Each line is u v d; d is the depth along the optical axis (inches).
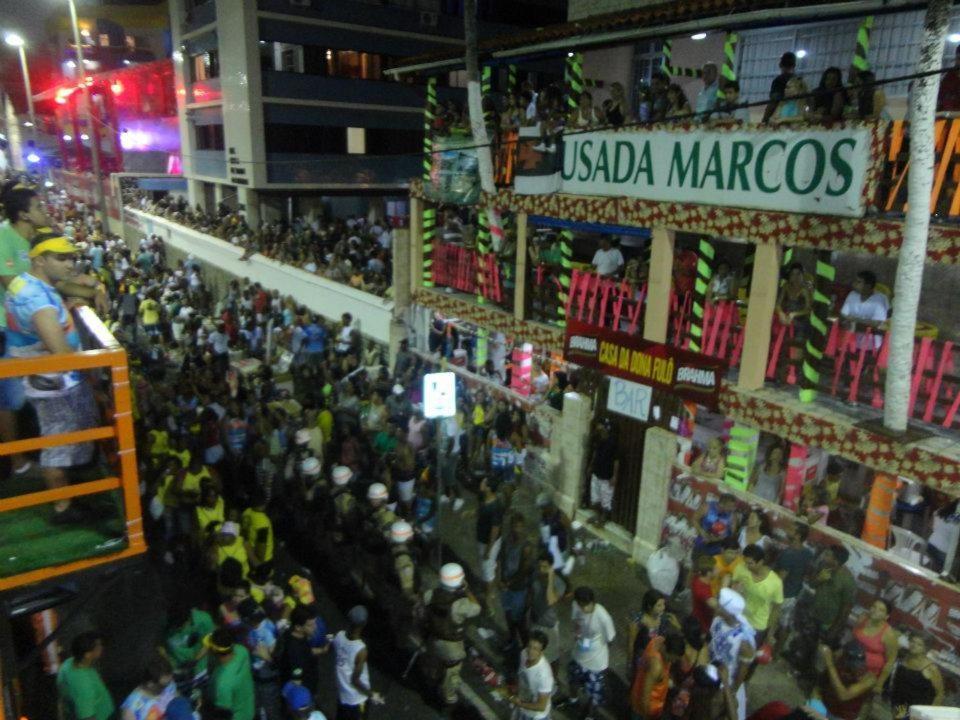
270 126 1104.2
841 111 316.2
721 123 353.1
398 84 1208.8
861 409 341.4
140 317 836.0
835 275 434.6
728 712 237.3
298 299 780.0
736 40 363.9
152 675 228.2
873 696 285.7
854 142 301.9
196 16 1202.0
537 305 521.7
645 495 411.5
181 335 787.4
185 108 1323.8
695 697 233.6
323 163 1160.8
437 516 386.6
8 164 2568.9
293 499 428.5
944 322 382.6
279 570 399.5
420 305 607.5
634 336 407.5
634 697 266.1
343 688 271.1
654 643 260.4
